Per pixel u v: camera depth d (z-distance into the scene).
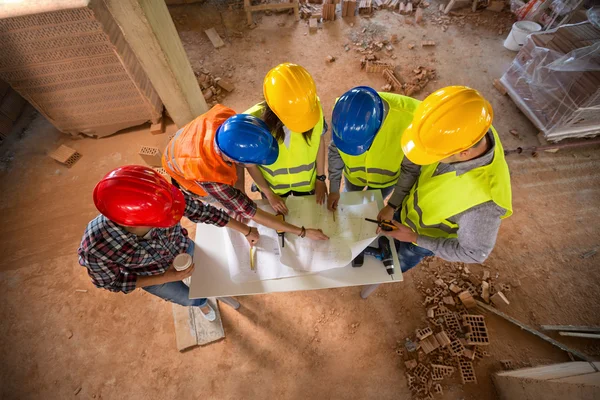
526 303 2.69
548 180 3.29
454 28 4.66
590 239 2.94
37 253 3.07
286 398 2.41
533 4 4.32
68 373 2.55
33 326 2.73
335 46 4.54
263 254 1.79
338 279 1.72
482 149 1.27
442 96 1.25
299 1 5.05
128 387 2.49
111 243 1.44
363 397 2.39
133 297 2.81
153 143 3.79
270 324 2.67
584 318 2.60
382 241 1.78
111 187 1.23
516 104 3.81
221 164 1.60
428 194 1.57
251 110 1.72
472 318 2.56
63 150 3.64
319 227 1.84
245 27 4.82
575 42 3.02
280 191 2.10
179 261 1.65
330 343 2.59
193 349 2.60
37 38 2.74
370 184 2.11
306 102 1.48
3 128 3.82
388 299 2.73
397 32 4.65
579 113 3.14
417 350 2.52
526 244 2.94
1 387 2.51
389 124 1.66
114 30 2.91
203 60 4.48
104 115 3.59
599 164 3.35
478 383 2.40
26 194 3.44
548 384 1.89
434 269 2.83
